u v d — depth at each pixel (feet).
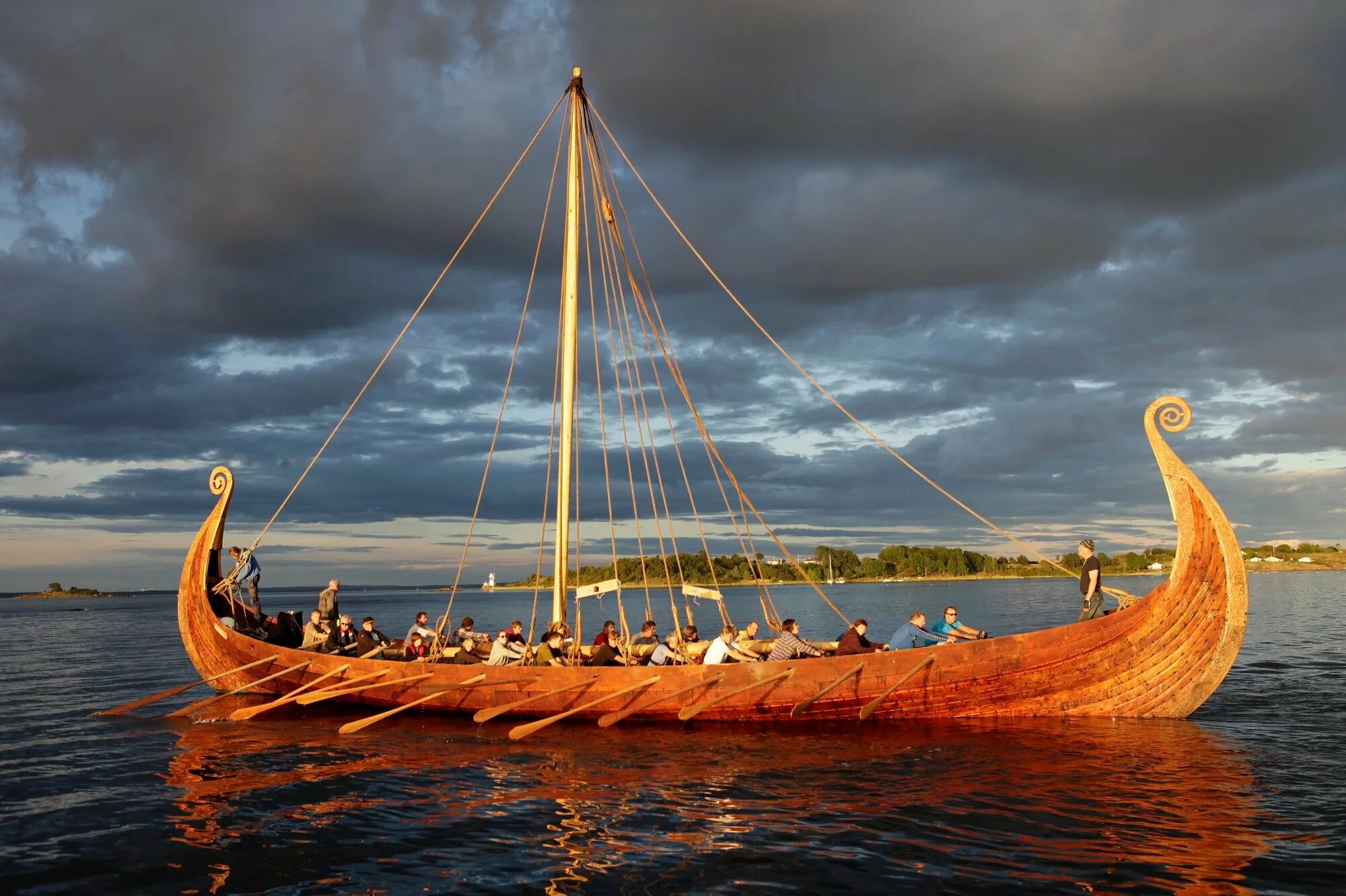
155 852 32.76
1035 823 34.30
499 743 52.70
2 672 101.81
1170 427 52.90
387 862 31.40
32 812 38.09
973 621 148.15
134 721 63.57
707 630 171.73
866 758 45.65
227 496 76.69
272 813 37.73
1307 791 37.88
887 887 28.25
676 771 44.04
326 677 61.26
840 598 317.83
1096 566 55.11
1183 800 36.86
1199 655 51.85
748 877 29.37
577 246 69.41
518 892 28.53
